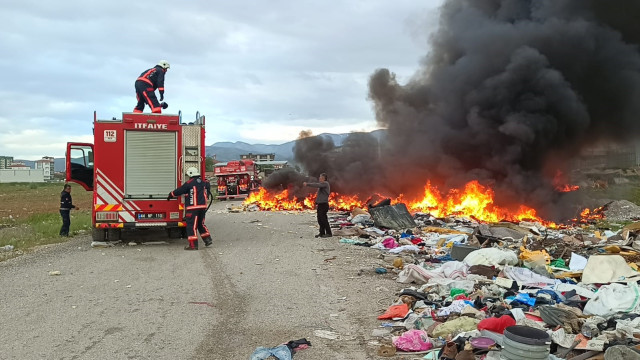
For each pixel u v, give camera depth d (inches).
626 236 426.6
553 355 169.5
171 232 521.0
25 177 4660.4
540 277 286.5
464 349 173.9
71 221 699.4
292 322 227.3
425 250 413.7
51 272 335.6
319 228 557.0
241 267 359.3
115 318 234.5
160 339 205.3
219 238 522.9
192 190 449.1
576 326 196.2
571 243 418.3
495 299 240.8
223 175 1339.8
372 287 293.0
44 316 237.5
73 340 203.3
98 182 462.9
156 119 472.7
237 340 204.1
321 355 186.2
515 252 363.3
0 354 186.7
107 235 488.4
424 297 255.1
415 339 191.2
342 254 409.1
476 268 304.0
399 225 550.6
